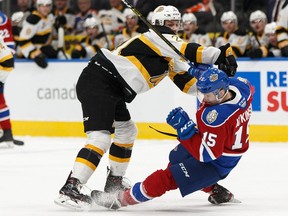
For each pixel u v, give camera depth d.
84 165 10.45
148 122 20.33
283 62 19.08
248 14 21.30
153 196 10.27
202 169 10.01
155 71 10.67
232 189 12.55
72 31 22.95
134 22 21.08
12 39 18.92
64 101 21.05
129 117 11.28
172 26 10.79
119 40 21.38
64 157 16.89
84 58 21.55
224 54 10.62
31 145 19.25
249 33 20.58
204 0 22.70
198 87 9.70
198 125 9.78
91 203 10.66
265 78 19.31
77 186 10.41
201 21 22.41
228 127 9.70
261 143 19.23
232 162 10.12
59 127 21.16
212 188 11.05
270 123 19.33
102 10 22.97
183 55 10.53
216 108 9.64
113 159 11.32
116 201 10.55
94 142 10.55
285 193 12.12
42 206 11.02
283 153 17.22
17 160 16.44
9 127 18.75
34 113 21.39
